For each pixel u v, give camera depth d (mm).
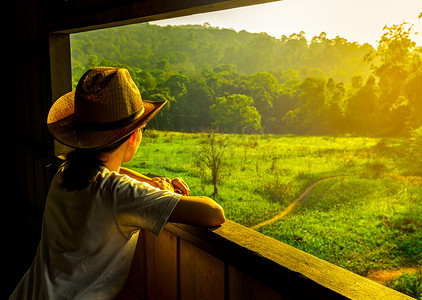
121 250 799
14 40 3094
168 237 1223
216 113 28234
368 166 18344
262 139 24047
